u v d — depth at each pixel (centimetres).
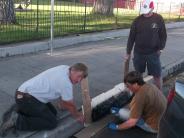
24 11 930
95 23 990
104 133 407
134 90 394
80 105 446
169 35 1068
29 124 362
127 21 1105
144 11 471
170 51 813
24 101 359
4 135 352
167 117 261
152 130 401
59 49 703
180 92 257
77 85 500
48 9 1020
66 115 407
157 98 392
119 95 475
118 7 1229
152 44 477
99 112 435
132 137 401
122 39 889
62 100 364
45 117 366
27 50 644
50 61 611
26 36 711
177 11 1577
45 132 368
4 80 493
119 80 566
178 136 246
